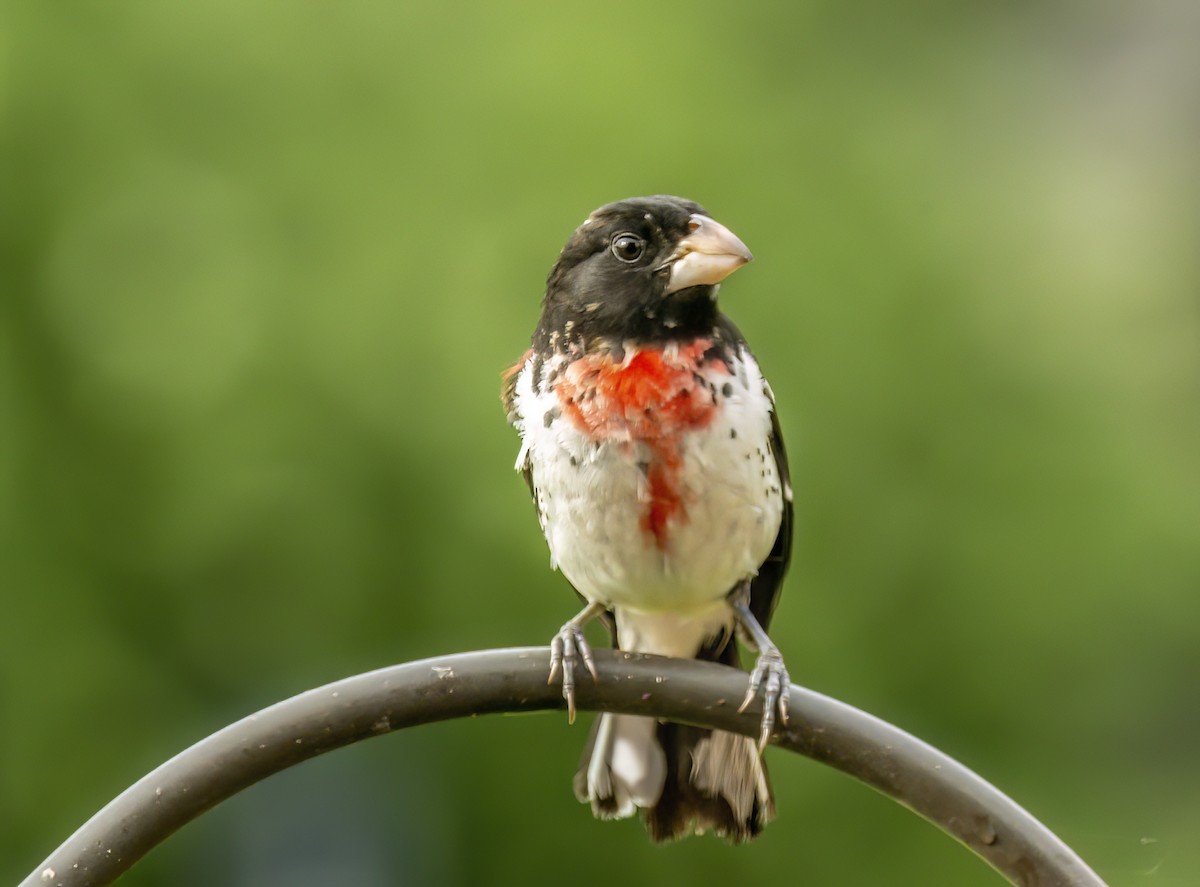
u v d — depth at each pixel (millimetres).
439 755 12445
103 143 11641
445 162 11633
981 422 11797
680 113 11867
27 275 11586
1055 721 11586
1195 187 14719
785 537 7035
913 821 11336
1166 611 11664
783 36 12336
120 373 11406
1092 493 11734
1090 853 10188
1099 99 16062
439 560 11125
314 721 4895
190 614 11477
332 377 11273
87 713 11508
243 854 12586
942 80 12828
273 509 11234
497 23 11898
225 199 11594
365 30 11836
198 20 11766
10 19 11594
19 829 11477
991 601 11586
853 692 11391
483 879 12305
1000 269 12328
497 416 11094
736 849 11633
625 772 6293
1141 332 13148
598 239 6551
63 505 11484
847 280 11875
